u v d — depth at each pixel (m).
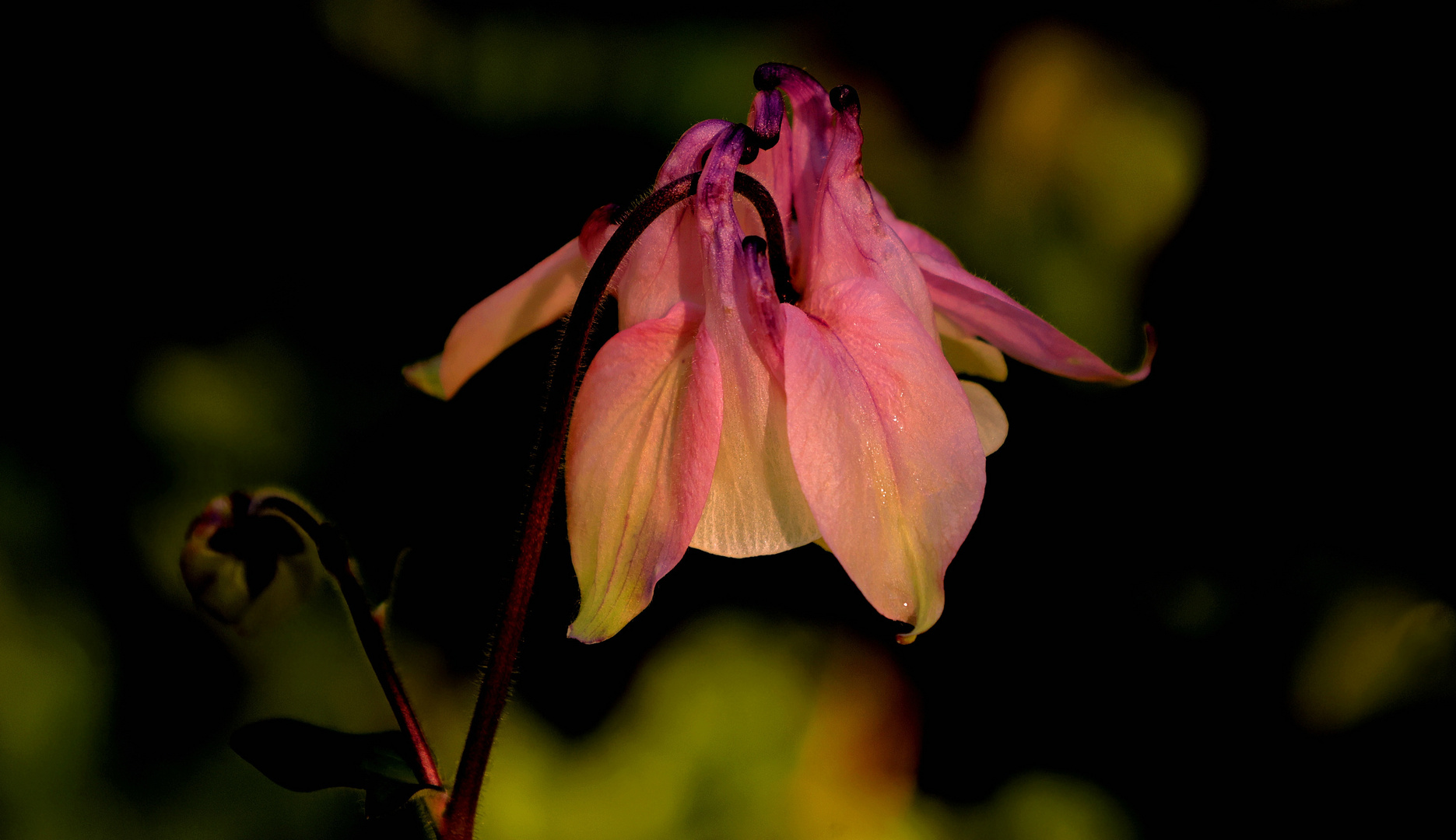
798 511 0.35
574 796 0.56
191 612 0.58
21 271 0.59
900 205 0.60
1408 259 0.60
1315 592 0.59
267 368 0.60
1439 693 0.56
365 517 0.60
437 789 0.37
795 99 0.36
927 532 0.34
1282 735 0.59
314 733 0.37
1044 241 0.60
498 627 0.36
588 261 0.36
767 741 0.58
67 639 0.56
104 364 0.59
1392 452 0.59
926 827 0.60
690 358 0.35
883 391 0.35
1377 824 0.58
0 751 0.54
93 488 0.58
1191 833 0.60
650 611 0.59
